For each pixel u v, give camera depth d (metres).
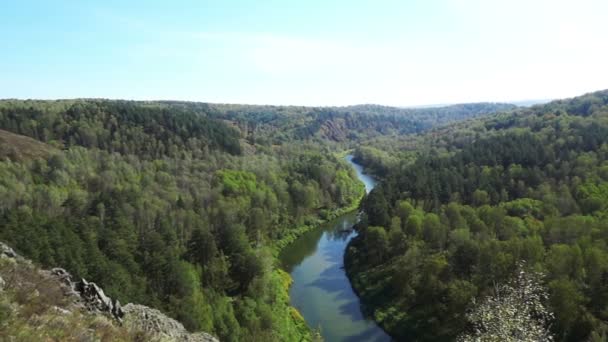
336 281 75.75
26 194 85.00
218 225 84.06
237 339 48.25
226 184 109.69
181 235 80.19
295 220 110.00
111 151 124.50
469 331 47.03
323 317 62.47
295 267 83.19
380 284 69.31
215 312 52.25
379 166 177.38
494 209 78.56
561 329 45.06
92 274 49.75
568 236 64.31
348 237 102.94
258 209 93.38
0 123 125.44
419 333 54.44
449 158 128.00
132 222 78.00
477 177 102.88
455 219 78.94
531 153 109.69
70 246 54.78
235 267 66.88
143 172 111.38
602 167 90.56
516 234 67.12
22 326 15.86
